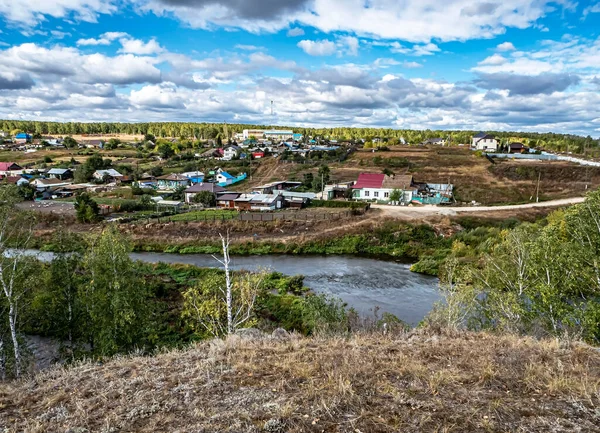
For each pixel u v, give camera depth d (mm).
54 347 20453
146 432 5242
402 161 85562
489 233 41938
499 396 5805
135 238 47375
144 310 17672
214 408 5781
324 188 64875
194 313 18594
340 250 43844
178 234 48375
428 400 5707
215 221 50188
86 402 6352
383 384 6262
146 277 33094
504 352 7738
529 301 15984
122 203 61375
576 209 16000
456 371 6730
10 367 15398
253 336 10367
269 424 5145
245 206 58969
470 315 17188
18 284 16156
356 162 89562
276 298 27859
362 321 18422
